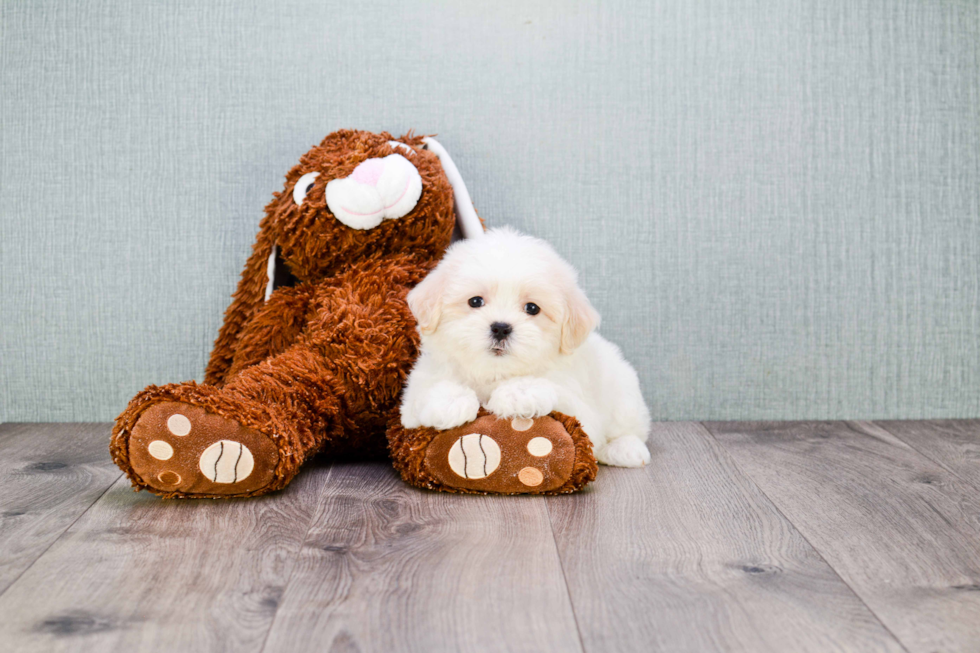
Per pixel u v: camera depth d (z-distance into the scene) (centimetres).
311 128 192
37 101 190
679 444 176
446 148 193
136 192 192
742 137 194
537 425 134
